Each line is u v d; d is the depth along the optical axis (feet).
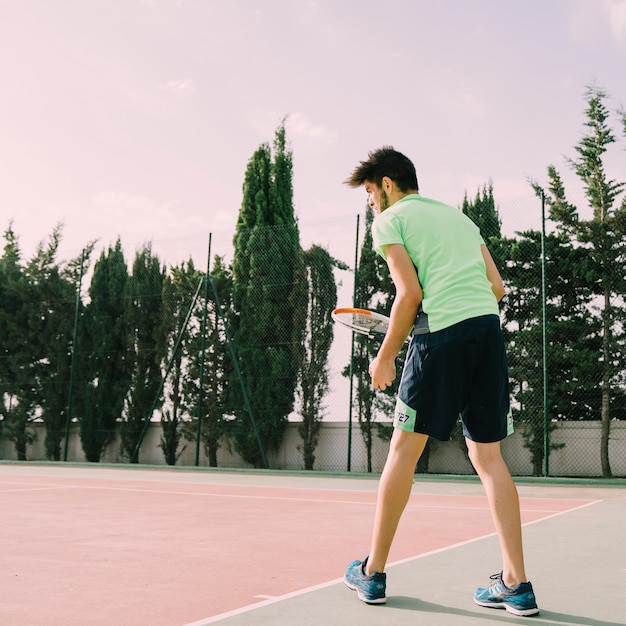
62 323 52.42
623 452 36.94
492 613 6.51
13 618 6.73
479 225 42.75
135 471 38.78
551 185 40.83
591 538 11.94
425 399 6.69
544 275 31.71
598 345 38.01
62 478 31.35
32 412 52.80
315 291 44.29
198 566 9.59
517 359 38.73
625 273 37.50
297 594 7.41
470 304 6.75
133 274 51.26
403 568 8.99
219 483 28.73
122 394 50.24
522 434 38.70
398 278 6.75
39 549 11.15
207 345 47.44
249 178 51.44
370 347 41.24
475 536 12.49
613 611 6.57
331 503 19.70
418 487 27.22
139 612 6.91
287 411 44.57
